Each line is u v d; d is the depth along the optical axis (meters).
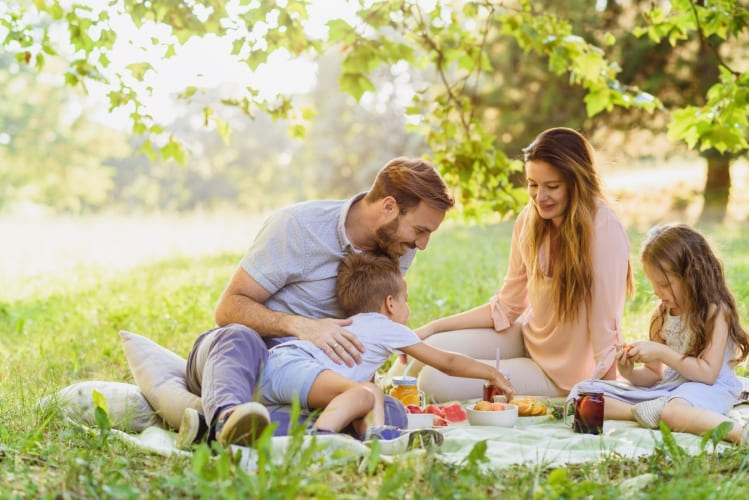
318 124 39.66
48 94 32.22
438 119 6.23
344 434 2.85
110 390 3.36
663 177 22.09
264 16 5.03
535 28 5.83
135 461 2.60
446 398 4.09
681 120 5.16
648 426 3.43
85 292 8.36
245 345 3.03
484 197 6.24
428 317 6.30
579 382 3.87
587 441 3.06
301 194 48.59
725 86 4.96
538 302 4.07
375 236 3.49
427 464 2.47
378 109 38.88
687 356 3.56
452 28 6.07
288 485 2.09
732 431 3.09
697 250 3.61
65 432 2.91
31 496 2.20
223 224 18.98
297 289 3.48
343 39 5.07
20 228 17.70
